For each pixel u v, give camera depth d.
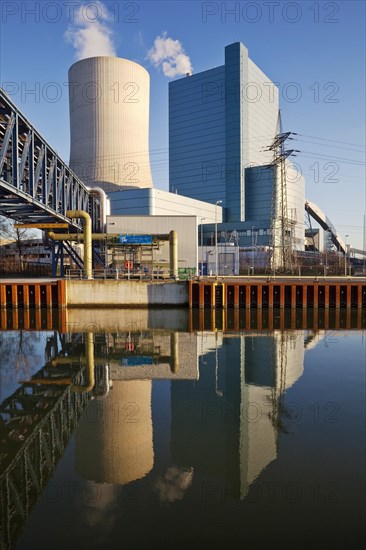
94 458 8.33
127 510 6.45
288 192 129.62
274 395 12.41
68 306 35.56
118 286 35.75
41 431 9.80
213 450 8.55
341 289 36.91
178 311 34.53
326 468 7.70
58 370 15.64
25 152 26.20
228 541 5.66
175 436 9.34
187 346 20.03
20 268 77.31
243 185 133.00
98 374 15.02
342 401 11.79
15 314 32.69
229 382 13.88
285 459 8.10
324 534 5.79
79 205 44.94
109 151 89.81
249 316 31.80
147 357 17.73
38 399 12.25
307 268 89.94
